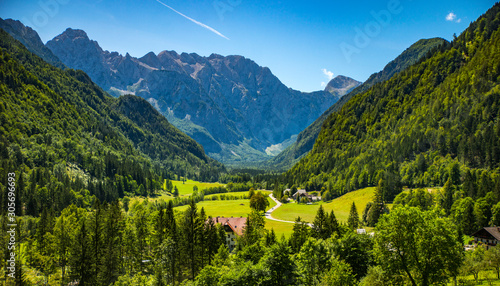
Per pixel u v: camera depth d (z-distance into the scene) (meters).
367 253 63.94
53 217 120.00
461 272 59.81
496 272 64.50
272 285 56.78
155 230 95.25
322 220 105.75
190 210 87.25
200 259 84.12
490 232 95.00
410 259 42.31
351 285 50.47
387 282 45.78
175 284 79.31
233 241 118.25
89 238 80.00
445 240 39.91
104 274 78.44
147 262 93.06
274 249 59.84
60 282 82.88
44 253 94.81
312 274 60.44
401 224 42.62
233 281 57.88
